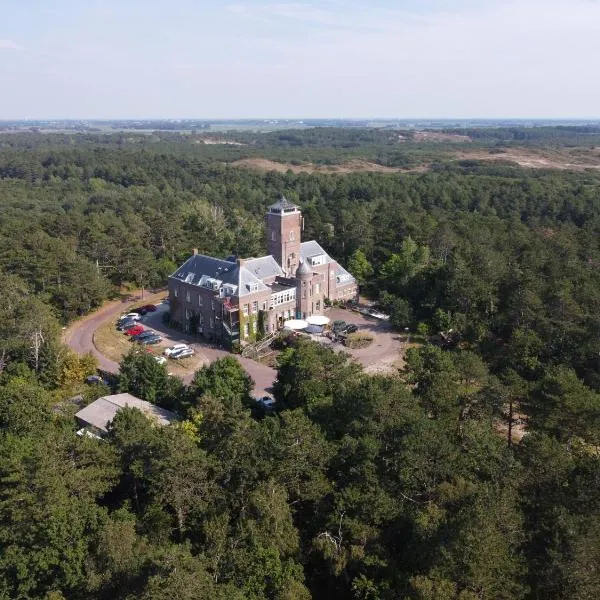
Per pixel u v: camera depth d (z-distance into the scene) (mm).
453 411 56719
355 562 41219
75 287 107500
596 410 53344
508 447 52562
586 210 167000
